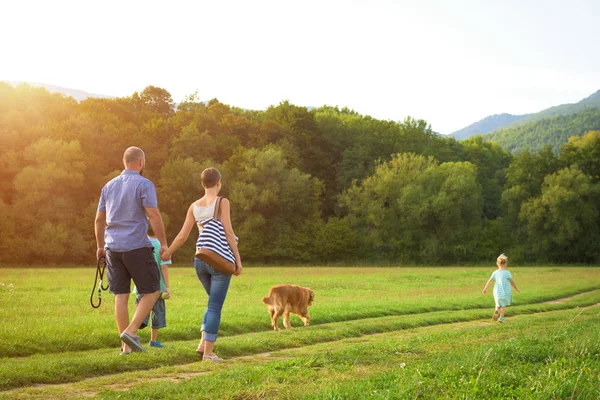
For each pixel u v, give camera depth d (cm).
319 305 1911
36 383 664
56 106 7581
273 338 1121
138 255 806
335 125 9756
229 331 1336
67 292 2136
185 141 7700
